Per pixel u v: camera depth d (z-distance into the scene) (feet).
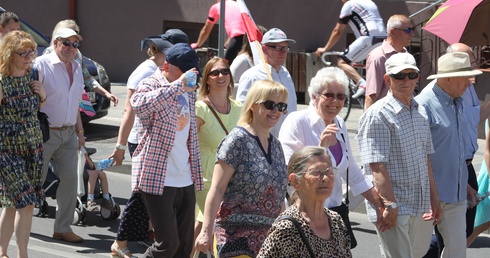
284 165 50.42
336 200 55.31
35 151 64.95
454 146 60.59
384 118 56.44
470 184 65.87
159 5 171.83
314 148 40.32
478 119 65.77
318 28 153.28
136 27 175.42
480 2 82.23
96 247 73.36
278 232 39.37
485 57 123.65
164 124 56.70
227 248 49.26
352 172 57.00
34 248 71.67
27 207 64.34
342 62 121.39
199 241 48.80
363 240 78.59
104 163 67.51
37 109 65.10
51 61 71.77
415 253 59.47
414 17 139.64
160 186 56.80
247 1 159.84
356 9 116.06
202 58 161.99
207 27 119.85
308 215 40.04
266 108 49.37
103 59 179.52
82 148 79.56
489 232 82.23
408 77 55.93
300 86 152.76
